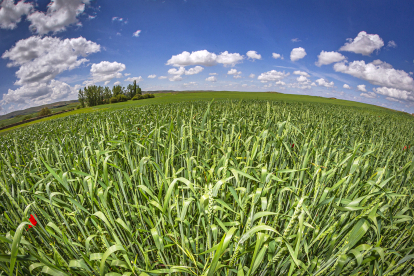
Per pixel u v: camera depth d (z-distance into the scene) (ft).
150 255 5.54
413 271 4.67
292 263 3.52
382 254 3.28
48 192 4.54
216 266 3.02
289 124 8.41
